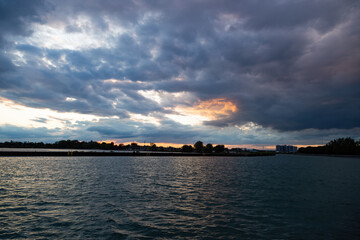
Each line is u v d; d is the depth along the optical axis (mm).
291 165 117000
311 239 16641
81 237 16000
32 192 30453
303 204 27453
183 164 103188
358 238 16984
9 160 93312
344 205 27281
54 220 19406
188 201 27781
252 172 71312
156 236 16516
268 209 24781
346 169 91438
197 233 17297
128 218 20484
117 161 109938
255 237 16781
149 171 65562
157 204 25844
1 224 18156
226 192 34656
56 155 135750
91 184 38312
